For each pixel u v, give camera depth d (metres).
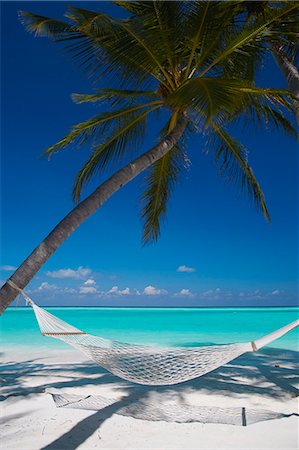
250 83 6.47
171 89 5.87
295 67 6.67
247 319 25.83
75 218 4.41
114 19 4.72
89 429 3.96
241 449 3.48
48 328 3.84
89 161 6.54
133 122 6.36
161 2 5.30
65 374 6.55
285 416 4.33
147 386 5.70
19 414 4.42
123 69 5.49
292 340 11.64
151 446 3.56
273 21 5.70
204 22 5.33
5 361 7.91
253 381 6.04
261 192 7.29
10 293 3.79
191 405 4.77
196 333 15.55
